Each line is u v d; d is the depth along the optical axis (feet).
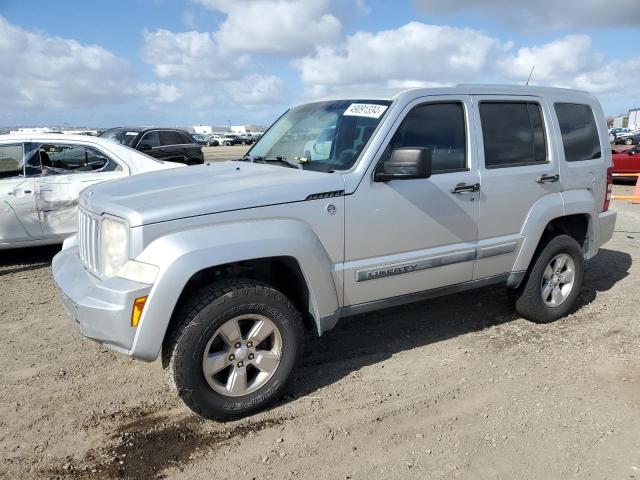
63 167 22.90
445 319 16.62
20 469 9.46
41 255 24.36
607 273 21.58
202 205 10.29
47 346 14.57
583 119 16.89
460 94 13.75
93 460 9.73
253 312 10.69
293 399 11.85
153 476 9.30
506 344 14.79
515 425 10.78
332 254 11.70
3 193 21.49
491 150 14.23
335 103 14.24
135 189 11.56
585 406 11.46
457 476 9.25
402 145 12.62
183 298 10.82
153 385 12.45
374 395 12.01
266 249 10.52
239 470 9.45
